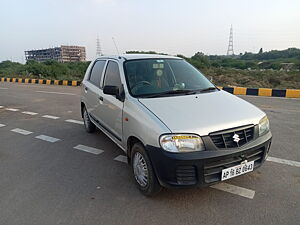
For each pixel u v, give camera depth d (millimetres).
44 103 8812
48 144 4438
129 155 3006
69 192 2824
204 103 2729
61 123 5910
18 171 3393
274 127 5074
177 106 2605
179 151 2215
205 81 3572
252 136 2477
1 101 9477
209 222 2252
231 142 2328
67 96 10375
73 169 3412
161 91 3047
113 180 3078
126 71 3234
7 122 6137
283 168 3260
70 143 4453
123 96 2996
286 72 24188
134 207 2506
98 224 2268
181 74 3490
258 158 2566
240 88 9898
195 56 34562
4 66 39000
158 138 2268
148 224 2248
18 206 2578
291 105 7320
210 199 2605
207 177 2289
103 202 2611
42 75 23281
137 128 2572
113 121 3318
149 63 3465
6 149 4246
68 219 2348
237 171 2398
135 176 2842
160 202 2576
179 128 2240
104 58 4223
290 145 4055
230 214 2357
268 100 8281
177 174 2244
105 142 4457
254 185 2857
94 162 3625
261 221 2248
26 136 4941
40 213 2451
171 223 2252
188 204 2529
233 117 2453
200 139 2225
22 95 11031
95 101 4051
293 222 2227
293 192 2703
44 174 3285
